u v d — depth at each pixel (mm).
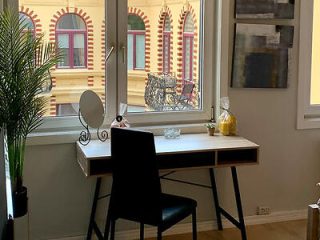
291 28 3875
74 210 3615
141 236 3248
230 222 3941
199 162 3344
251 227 3984
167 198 3186
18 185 3115
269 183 4039
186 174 3822
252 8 3754
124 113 3682
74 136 3520
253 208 4035
